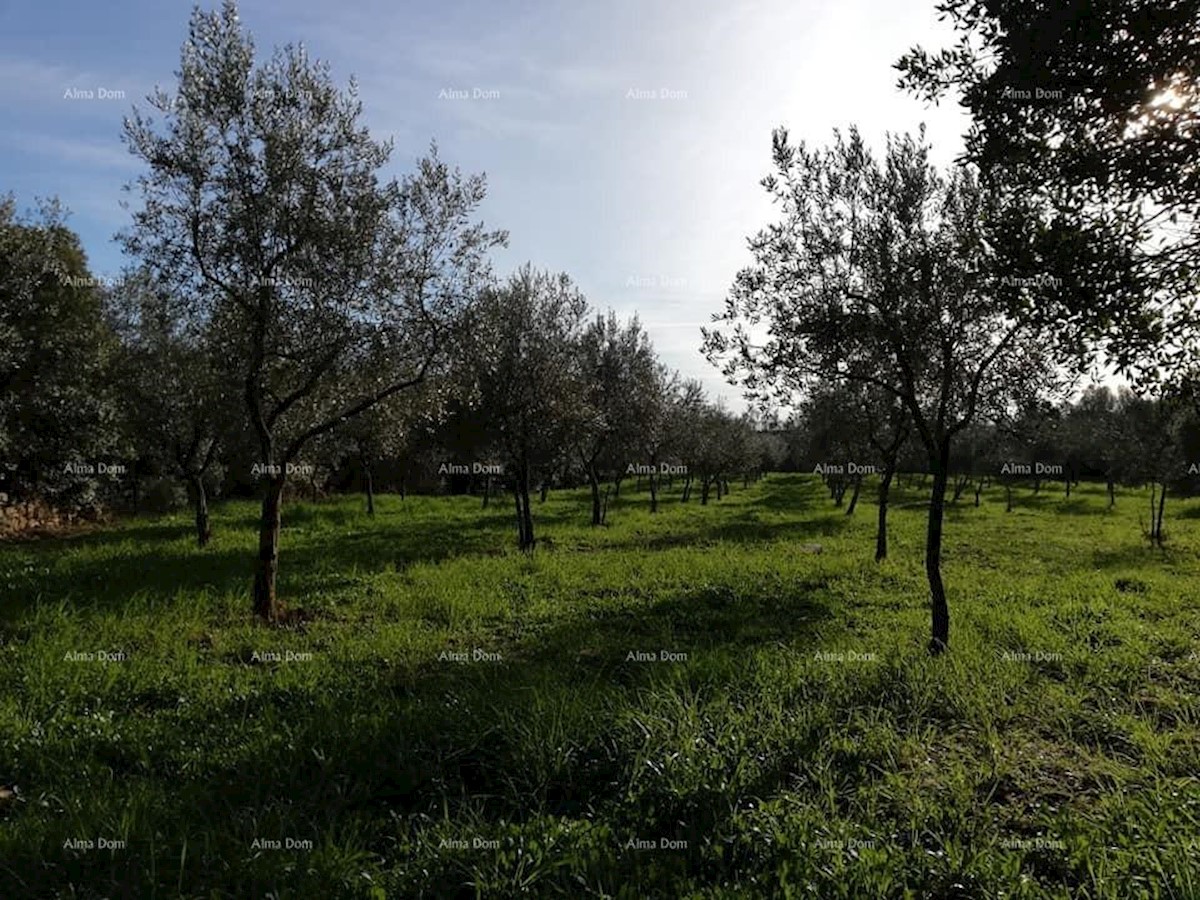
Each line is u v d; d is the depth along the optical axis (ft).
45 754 18.54
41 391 56.29
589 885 13.96
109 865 14.17
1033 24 12.01
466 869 14.26
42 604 32.07
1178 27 11.16
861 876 13.73
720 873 14.33
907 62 14.34
